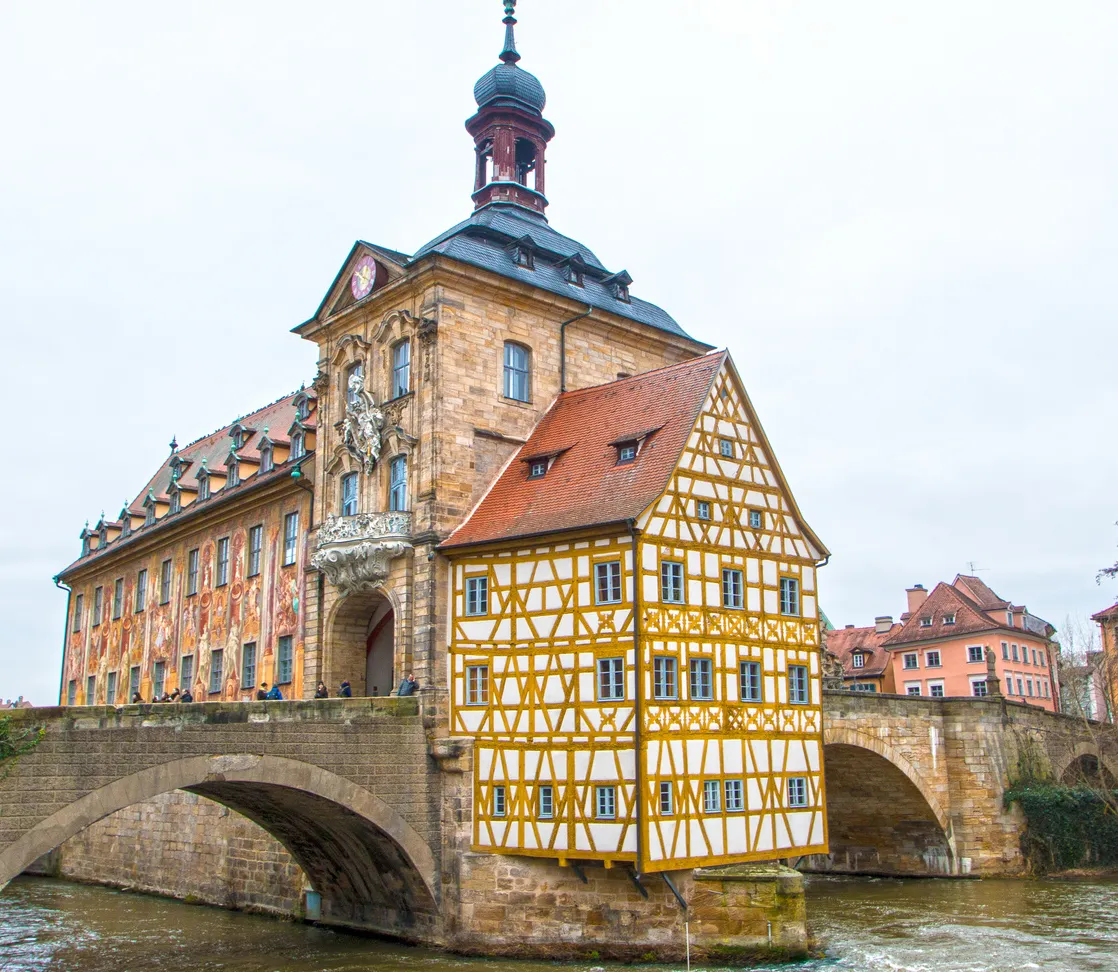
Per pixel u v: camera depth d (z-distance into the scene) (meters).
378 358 35.41
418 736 30.20
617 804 27.12
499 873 29.02
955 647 80.88
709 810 28.25
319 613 36.03
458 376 33.44
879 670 85.56
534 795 28.67
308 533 37.09
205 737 26.25
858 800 43.84
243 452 49.16
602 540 28.55
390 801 29.36
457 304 33.84
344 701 28.95
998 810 43.62
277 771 27.39
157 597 51.22
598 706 27.88
